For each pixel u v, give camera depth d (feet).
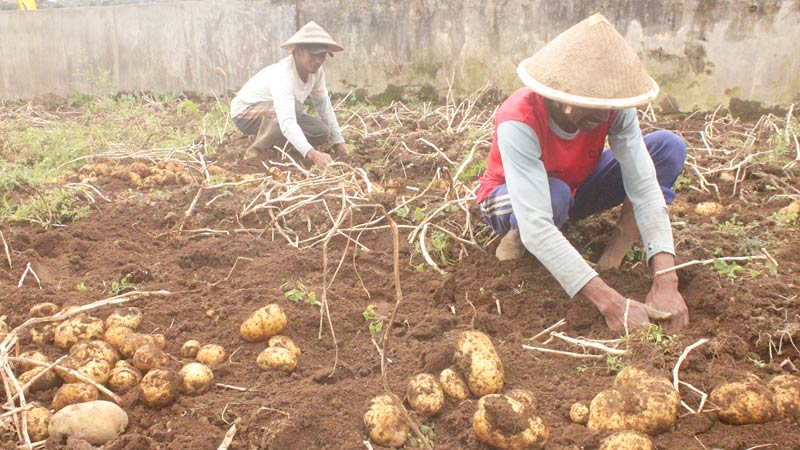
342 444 9.14
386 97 33.81
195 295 13.07
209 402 9.89
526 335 11.68
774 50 26.20
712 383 9.74
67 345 11.05
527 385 10.19
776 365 10.25
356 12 33.37
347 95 34.04
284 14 34.78
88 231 16.20
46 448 8.98
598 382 10.14
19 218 16.83
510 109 11.52
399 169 21.43
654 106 28.55
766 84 26.61
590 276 11.10
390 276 13.84
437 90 32.76
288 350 10.84
